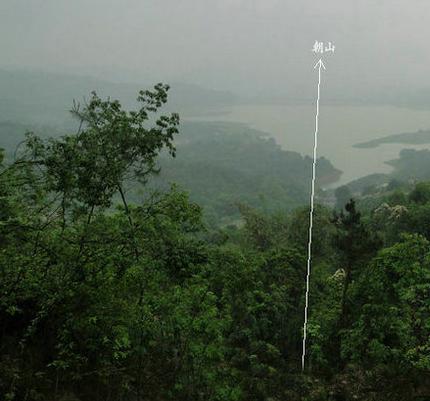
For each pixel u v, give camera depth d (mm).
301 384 11961
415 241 12312
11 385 7613
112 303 8734
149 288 9305
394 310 12016
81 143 8672
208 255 10336
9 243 8422
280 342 15203
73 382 8898
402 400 10625
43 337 9141
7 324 9047
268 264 18266
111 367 9031
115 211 9758
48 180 8148
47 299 8438
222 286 11461
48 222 8562
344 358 13469
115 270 8922
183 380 9555
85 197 8414
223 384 9969
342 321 14414
